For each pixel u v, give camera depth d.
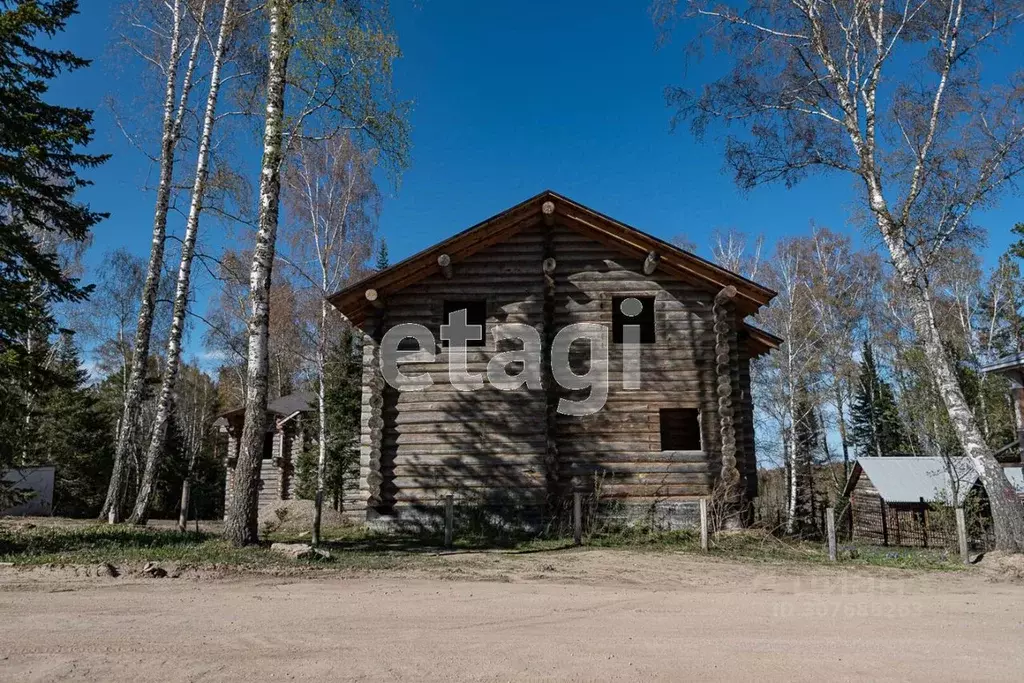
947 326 35.69
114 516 17.86
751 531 15.34
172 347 18.50
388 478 16.52
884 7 16.73
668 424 18.67
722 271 16.86
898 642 6.69
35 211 16.39
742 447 16.75
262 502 35.56
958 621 7.86
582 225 17.48
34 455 30.67
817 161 17.62
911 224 15.98
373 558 11.88
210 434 53.03
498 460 16.39
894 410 33.97
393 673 5.28
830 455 39.09
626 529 15.79
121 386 41.72
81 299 15.46
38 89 17.45
